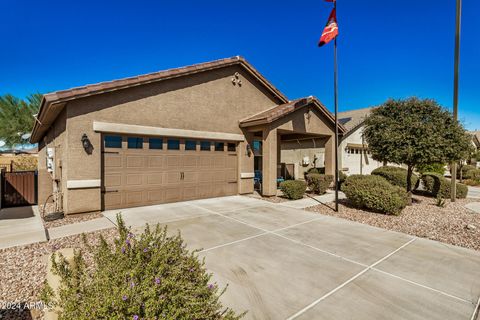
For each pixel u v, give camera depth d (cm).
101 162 777
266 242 538
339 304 316
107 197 794
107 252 236
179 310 191
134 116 823
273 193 1071
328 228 644
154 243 257
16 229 606
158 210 818
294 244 527
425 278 385
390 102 944
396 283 369
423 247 516
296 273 397
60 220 686
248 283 366
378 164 2116
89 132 743
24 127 2156
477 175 1875
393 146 870
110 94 778
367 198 808
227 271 402
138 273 210
